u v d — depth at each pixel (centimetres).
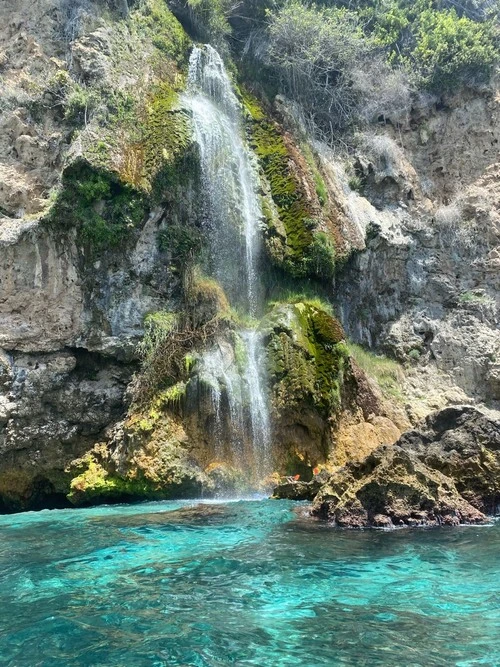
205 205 1489
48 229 1316
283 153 1688
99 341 1316
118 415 1309
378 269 1736
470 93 1978
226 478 1191
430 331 1722
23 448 1266
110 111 1462
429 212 1850
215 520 886
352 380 1402
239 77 1847
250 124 1747
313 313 1433
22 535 819
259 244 1542
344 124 1964
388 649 427
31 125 1502
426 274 1786
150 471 1163
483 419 1010
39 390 1279
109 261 1344
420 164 1955
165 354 1281
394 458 864
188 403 1229
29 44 1596
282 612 499
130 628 469
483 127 1945
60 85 1520
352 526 817
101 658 420
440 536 755
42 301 1320
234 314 1403
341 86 1973
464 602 519
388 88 1953
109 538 776
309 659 413
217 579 586
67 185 1316
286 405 1279
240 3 1930
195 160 1478
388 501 838
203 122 1559
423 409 1557
